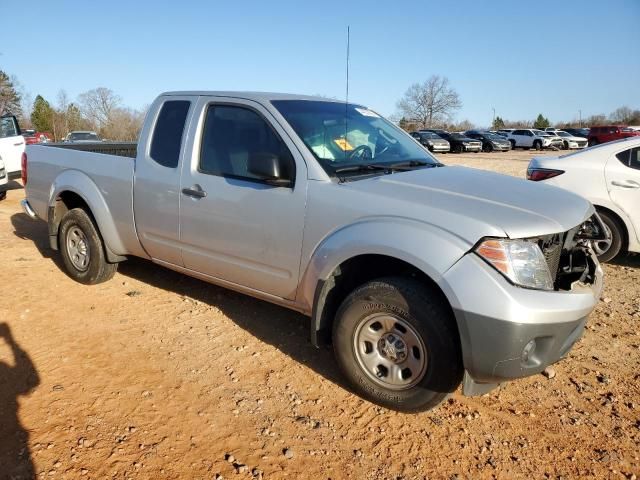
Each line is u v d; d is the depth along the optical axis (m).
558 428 3.06
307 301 3.45
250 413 3.13
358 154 3.77
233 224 3.74
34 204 5.60
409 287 2.94
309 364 3.71
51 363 3.63
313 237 3.33
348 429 3.02
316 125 3.74
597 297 3.12
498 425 3.08
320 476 2.66
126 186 4.50
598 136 36.12
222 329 4.22
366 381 3.20
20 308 4.54
